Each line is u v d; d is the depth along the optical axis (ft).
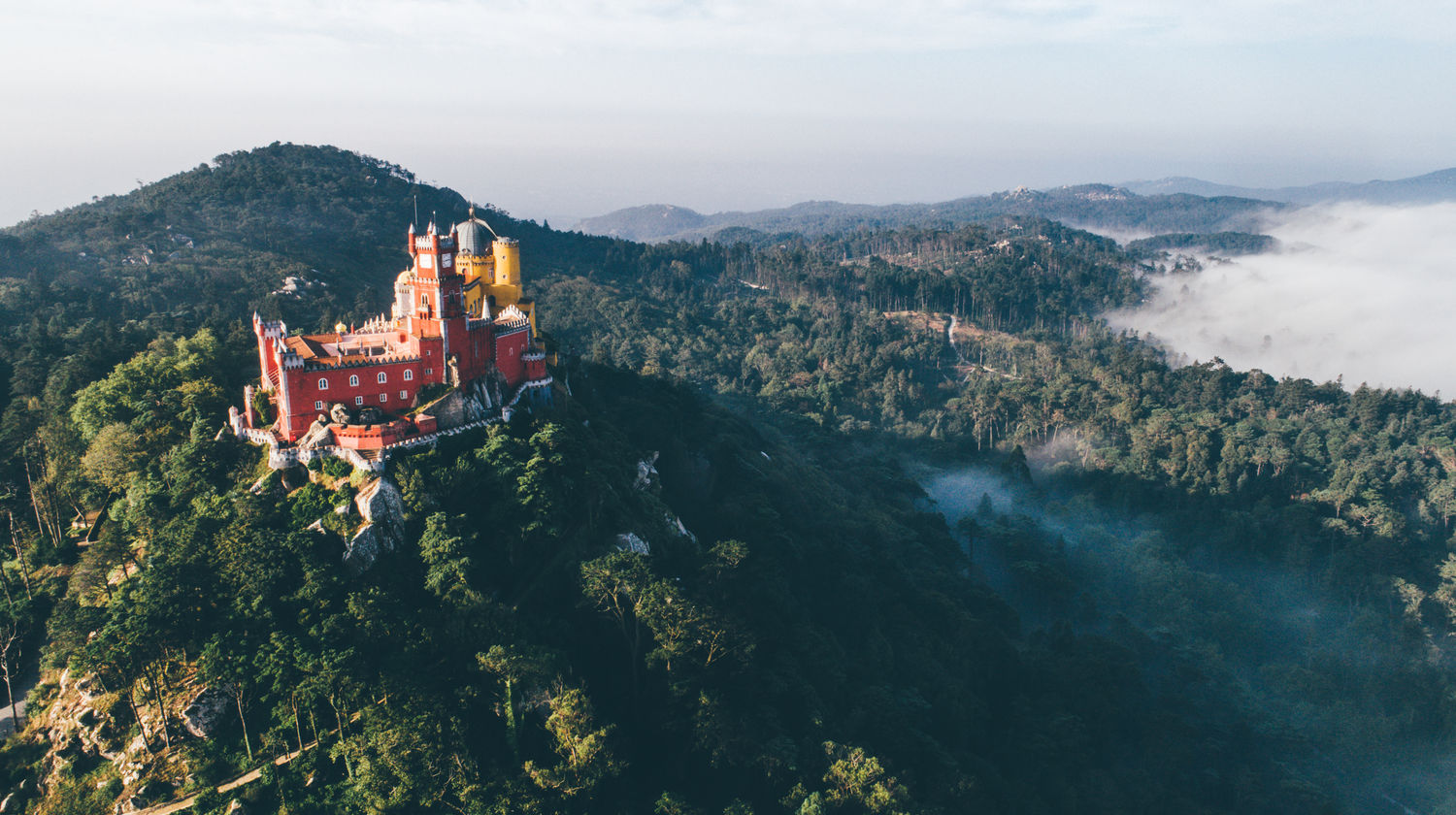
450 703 288.30
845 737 348.18
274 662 277.64
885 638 449.48
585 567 337.72
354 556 313.94
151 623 279.28
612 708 325.01
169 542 317.22
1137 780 397.19
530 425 393.70
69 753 285.02
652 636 338.54
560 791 270.67
